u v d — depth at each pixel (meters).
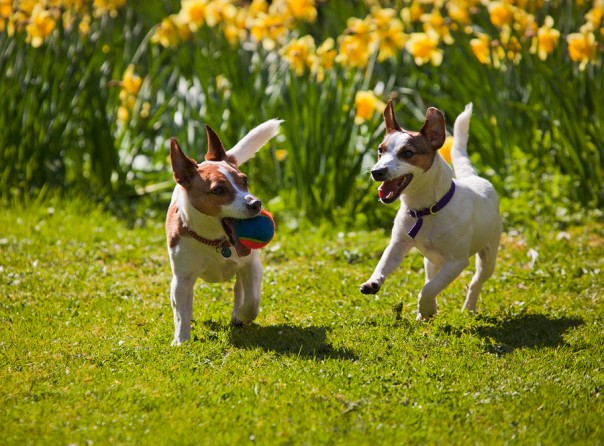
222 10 11.02
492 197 6.70
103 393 5.18
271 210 10.12
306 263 8.57
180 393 5.16
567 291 7.44
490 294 7.35
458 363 5.72
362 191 10.16
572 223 9.59
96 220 9.98
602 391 5.25
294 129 10.03
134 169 11.19
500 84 10.27
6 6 10.71
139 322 6.73
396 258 6.43
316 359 5.82
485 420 4.86
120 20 12.62
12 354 5.91
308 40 10.31
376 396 5.16
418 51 9.85
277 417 4.84
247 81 10.95
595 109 10.05
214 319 6.80
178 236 6.01
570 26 10.62
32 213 10.03
